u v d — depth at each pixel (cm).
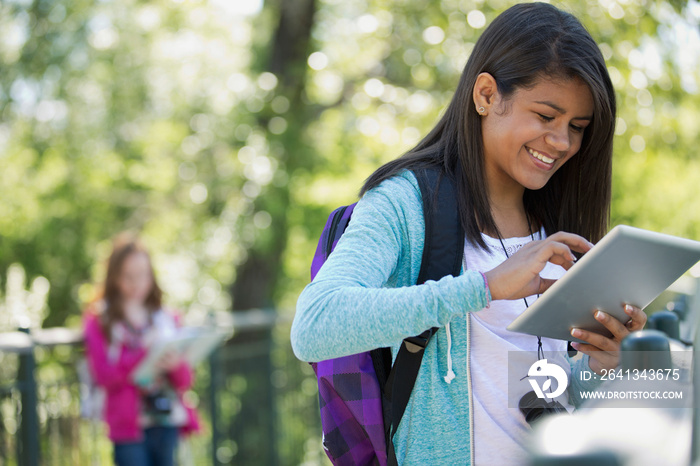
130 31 873
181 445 416
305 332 124
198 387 505
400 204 137
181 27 882
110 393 376
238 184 800
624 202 648
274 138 792
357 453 144
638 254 119
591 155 151
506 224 151
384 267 132
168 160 915
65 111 866
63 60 816
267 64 828
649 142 602
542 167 141
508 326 130
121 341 379
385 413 140
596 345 133
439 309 119
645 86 555
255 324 521
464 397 135
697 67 545
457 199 140
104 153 898
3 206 892
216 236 892
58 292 952
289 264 936
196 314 952
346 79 869
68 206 911
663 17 491
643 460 104
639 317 132
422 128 741
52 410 390
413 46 743
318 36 859
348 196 887
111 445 417
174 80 902
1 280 940
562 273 153
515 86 138
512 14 144
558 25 140
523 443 134
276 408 544
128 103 887
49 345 370
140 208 972
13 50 832
